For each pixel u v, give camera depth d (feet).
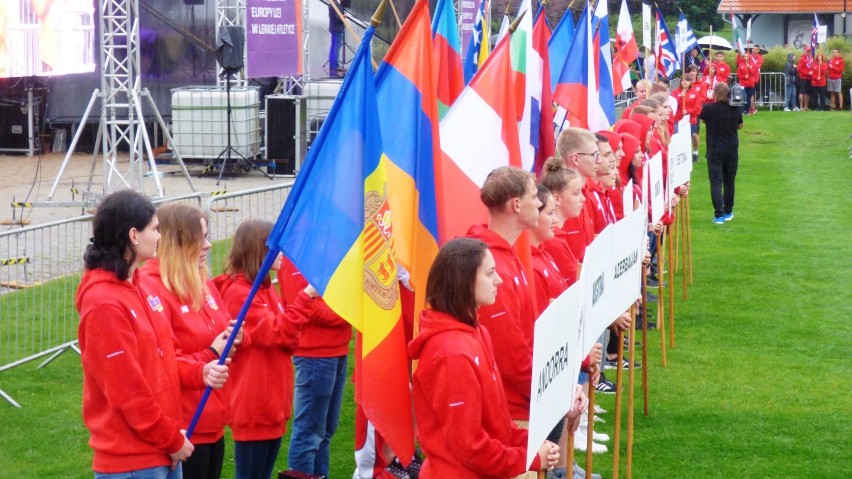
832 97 132.16
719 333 35.55
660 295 31.78
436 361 13.82
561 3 116.67
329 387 21.16
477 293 13.99
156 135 84.33
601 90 38.14
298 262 15.62
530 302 17.22
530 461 13.12
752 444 25.09
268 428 19.08
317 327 20.89
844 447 24.94
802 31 168.66
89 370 14.79
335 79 79.92
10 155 84.99
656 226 31.35
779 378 30.48
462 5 64.44
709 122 57.47
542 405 13.51
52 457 23.58
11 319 29.27
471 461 13.79
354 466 23.79
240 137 75.36
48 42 47.91
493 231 17.10
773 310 38.73
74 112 84.74
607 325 18.67
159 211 17.28
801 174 77.05
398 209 17.39
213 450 17.65
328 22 86.63
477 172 19.60
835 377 30.58
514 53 24.49
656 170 30.99
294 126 74.90
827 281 43.52
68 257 30.58
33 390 28.76
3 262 30.94
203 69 86.33
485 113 19.70
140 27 81.76
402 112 17.53
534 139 27.32
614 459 20.81
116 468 14.92
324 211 15.69
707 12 172.55
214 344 17.12
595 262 16.84
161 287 17.03
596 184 27.09
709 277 44.39
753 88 126.52
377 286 15.87
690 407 27.84
